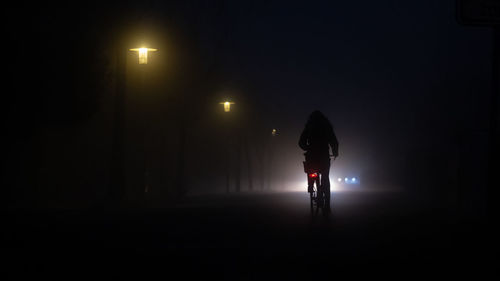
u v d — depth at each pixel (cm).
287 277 744
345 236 1151
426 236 1130
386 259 865
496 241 1009
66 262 878
